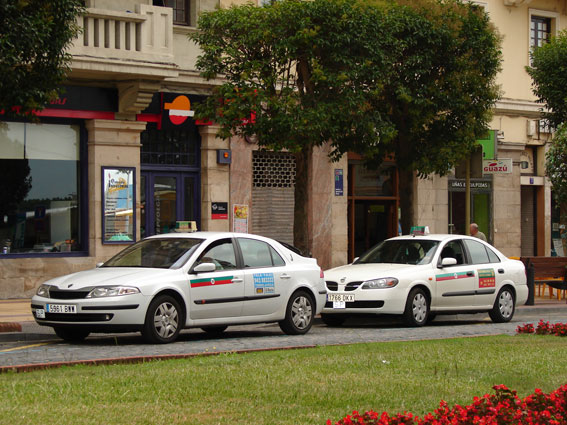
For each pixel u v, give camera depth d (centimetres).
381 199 3691
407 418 818
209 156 3105
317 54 2534
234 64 2583
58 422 858
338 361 1338
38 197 2783
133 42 2727
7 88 1869
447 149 2803
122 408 938
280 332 2059
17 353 1563
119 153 2873
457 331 2055
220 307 1806
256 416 913
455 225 3894
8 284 2689
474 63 2836
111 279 1700
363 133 2602
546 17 4225
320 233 3406
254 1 3188
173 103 2975
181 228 1947
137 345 1705
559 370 1291
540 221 4225
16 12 1833
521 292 2458
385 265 2242
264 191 3297
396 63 2762
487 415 841
